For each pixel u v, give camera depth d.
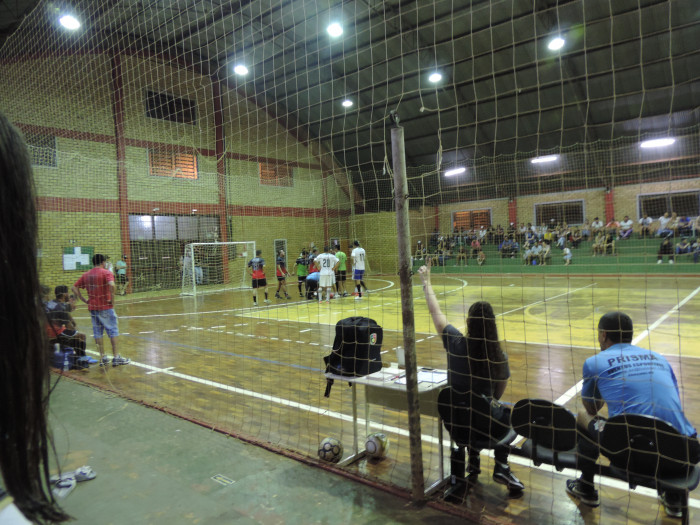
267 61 11.94
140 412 4.32
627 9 12.64
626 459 2.21
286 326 8.88
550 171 17.88
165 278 16.50
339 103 17.59
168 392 4.98
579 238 16.47
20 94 12.59
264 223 19.12
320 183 18.91
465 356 2.83
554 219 17.75
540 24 13.58
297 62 13.93
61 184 13.66
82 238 14.23
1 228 0.36
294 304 12.39
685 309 9.24
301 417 4.19
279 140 19.02
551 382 4.93
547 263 16.89
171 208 16.62
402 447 3.54
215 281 17.88
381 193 18.81
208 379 5.43
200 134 17.33
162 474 3.12
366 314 10.13
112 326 6.13
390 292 14.54
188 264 16.64
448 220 17.53
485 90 16.78
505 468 2.86
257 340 7.61
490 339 2.78
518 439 3.60
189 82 16.27
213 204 17.73
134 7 8.62
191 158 17.14
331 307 11.53
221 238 17.89
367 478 3.01
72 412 4.32
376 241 18.33
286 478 3.04
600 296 11.68
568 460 2.48
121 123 15.22
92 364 6.16
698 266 14.36
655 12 12.57
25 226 0.39
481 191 17.73
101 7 8.75
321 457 3.27
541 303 10.84
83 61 13.03
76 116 14.09
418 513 2.61
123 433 3.83
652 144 16.17
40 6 9.67
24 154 0.40
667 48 13.56
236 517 2.60
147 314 11.05
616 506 2.67
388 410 4.35
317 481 3.00
